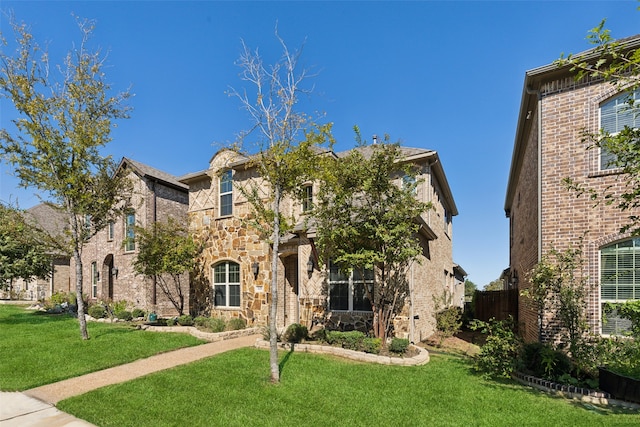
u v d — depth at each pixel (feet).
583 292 25.61
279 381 22.95
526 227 39.60
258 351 31.50
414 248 31.17
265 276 46.98
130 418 17.54
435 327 48.26
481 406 19.70
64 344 33.63
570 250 26.32
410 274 36.86
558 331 27.48
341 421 17.43
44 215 95.66
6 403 19.86
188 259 49.62
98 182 38.96
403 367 27.04
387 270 37.24
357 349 30.78
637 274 26.20
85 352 30.71
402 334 36.42
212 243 53.47
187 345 34.37
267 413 18.26
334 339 32.71
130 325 46.80
